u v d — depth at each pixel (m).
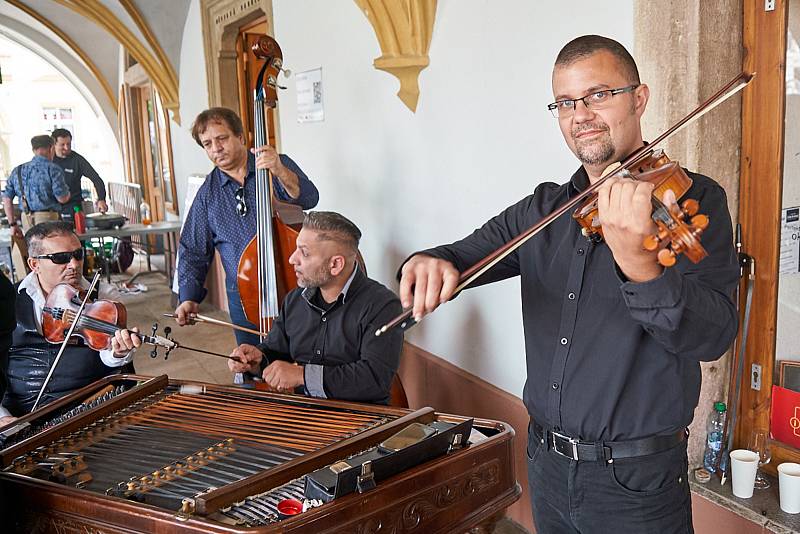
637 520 1.45
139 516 1.26
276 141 4.75
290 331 2.40
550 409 1.51
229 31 5.27
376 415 1.68
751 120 1.95
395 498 1.30
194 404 1.83
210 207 3.17
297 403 1.80
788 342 2.04
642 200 0.91
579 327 1.46
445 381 3.11
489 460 1.47
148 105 8.80
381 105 3.41
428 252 1.61
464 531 1.43
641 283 1.06
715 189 1.32
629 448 1.43
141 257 9.22
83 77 10.46
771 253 1.97
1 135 15.83
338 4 3.65
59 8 9.04
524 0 2.39
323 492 1.24
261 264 2.88
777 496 1.95
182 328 5.71
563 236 1.52
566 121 1.39
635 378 1.41
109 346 2.37
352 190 3.82
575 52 1.35
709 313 1.13
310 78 4.09
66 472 1.48
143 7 5.88
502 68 2.55
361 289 2.30
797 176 1.95
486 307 2.83
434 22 2.90
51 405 1.89
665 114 1.92
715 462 2.07
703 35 1.86
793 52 1.86
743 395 2.11
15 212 7.54
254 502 1.29
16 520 1.45
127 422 1.72
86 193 10.72
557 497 1.55
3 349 1.71
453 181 2.95
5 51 15.55
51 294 2.41
